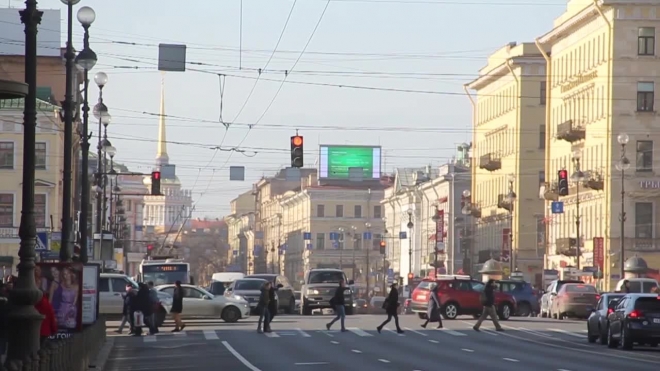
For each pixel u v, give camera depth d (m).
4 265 103.44
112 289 68.62
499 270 118.56
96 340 39.41
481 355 43.44
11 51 109.38
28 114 25.66
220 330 61.88
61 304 33.94
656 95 107.50
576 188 110.25
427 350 46.25
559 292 79.06
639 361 40.72
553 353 44.97
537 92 133.12
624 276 95.69
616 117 107.44
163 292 69.88
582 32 116.25
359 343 50.69
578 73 117.12
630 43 107.44
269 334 57.66
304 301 83.25
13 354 24.53
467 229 153.25
